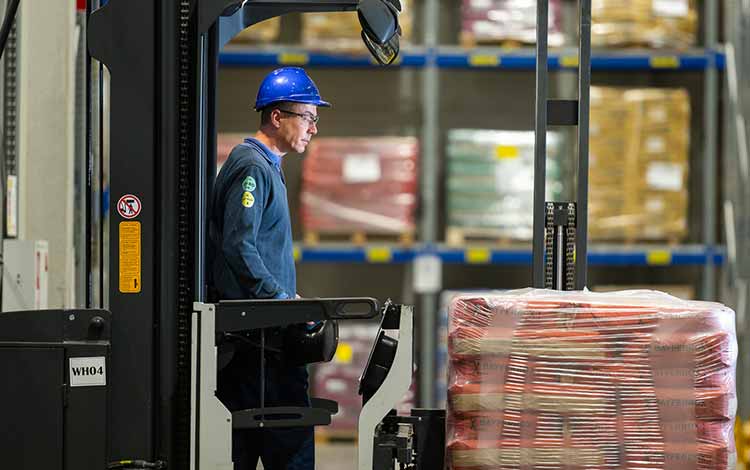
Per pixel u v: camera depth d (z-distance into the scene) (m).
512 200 15.48
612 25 15.73
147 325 7.61
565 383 7.32
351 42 15.70
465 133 15.55
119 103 7.66
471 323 7.43
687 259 15.63
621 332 7.32
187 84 7.83
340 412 15.38
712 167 15.73
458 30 17.78
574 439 7.29
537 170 8.22
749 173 15.51
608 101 15.52
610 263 15.86
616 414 7.27
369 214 15.45
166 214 7.67
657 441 7.26
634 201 15.54
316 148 15.52
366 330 15.44
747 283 15.40
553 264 8.28
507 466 7.32
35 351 7.23
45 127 10.85
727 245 15.56
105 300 10.87
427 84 15.75
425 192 15.82
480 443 7.35
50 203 10.86
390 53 8.25
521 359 7.35
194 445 7.43
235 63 15.93
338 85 17.70
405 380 7.42
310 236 15.52
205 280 8.61
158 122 7.69
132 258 7.63
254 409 7.63
